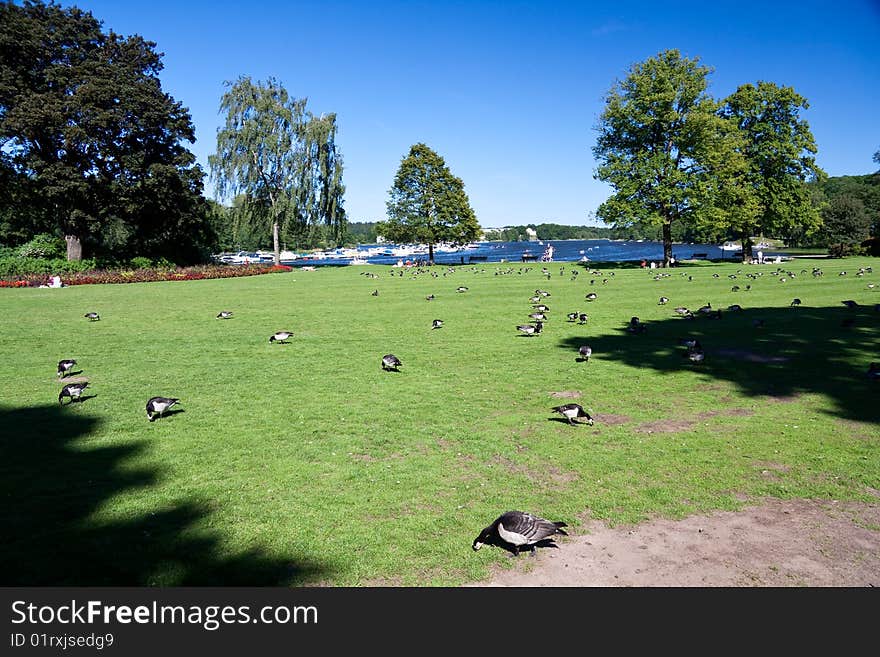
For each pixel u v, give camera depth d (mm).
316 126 71250
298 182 70375
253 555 7184
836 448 10547
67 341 22375
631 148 65875
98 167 60625
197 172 68812
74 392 13875
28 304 34812
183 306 33875
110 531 7746
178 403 13961
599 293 38375
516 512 7184
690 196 61531
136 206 61375
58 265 57875
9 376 16734
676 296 36000
